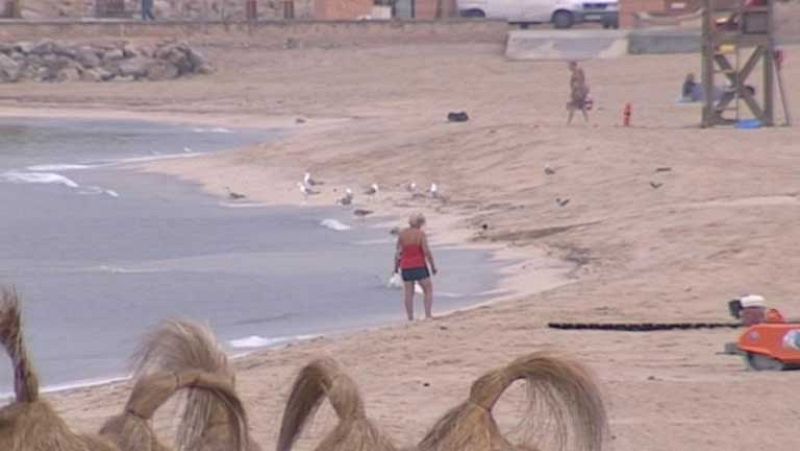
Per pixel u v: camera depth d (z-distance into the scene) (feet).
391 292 327.67
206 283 343.87
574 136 533.96
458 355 211.41
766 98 559.79
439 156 547.08
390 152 569.64
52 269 367.86
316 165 574.56
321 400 55.47
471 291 323.57
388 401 171.73
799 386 173.58
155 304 317.83
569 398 51.49
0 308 45.55
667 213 377.50
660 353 204.44
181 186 549.95
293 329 288.30
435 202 477.36
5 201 512.63
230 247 405.80
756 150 495.82
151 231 438.81
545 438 53.21
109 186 552.82
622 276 295.28
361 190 517.14
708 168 458.91
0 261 381.60
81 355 262.06
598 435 51.67
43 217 471.62
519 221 413.80
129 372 64.80
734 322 232.53
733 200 399.03
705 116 564.30
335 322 295.07
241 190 533.96
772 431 151.53
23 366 45.57
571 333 227.20
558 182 473.26
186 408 55.72
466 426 50.11
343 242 410.11
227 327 292.20
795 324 190.70
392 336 233.55
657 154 490.08
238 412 55.31
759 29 557.33
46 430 45.27
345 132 628.28
